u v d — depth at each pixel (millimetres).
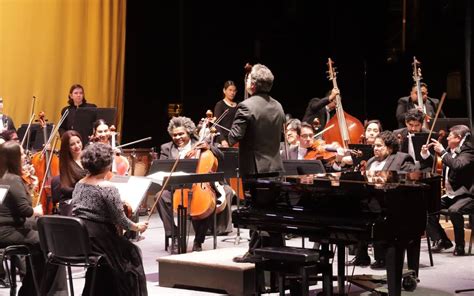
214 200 8516
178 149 9250
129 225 5836
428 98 11953
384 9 15055
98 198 5789
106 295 5980
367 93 15258
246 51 15008
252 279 6840
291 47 15266
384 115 15234
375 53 15156
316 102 11883
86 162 5906
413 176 6699
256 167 6723
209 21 14625
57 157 9539
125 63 13742
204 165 8367
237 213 6250
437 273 7867
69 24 12461
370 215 5844
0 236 6238
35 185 7371
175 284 7164
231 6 14812
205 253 7422
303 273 5895
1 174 6359
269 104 6812
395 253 5883
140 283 5918
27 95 12180
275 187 6152
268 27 15117
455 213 8625
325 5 15266
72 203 5934
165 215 8961
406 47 15039
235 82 14945
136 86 13906
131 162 11555
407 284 6961
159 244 9508
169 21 14234
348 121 11555
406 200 5926
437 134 9508
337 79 15156
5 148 6352
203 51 14602
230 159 8836
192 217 8453
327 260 6141
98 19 12719
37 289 6148
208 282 6969
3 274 7375
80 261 5672
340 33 15047
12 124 10789
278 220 6051
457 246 8719
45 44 12266
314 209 6027
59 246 5688
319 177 6453
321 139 10805
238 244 9383
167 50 14250
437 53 14734
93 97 12727
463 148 8773
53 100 12391
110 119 10789
